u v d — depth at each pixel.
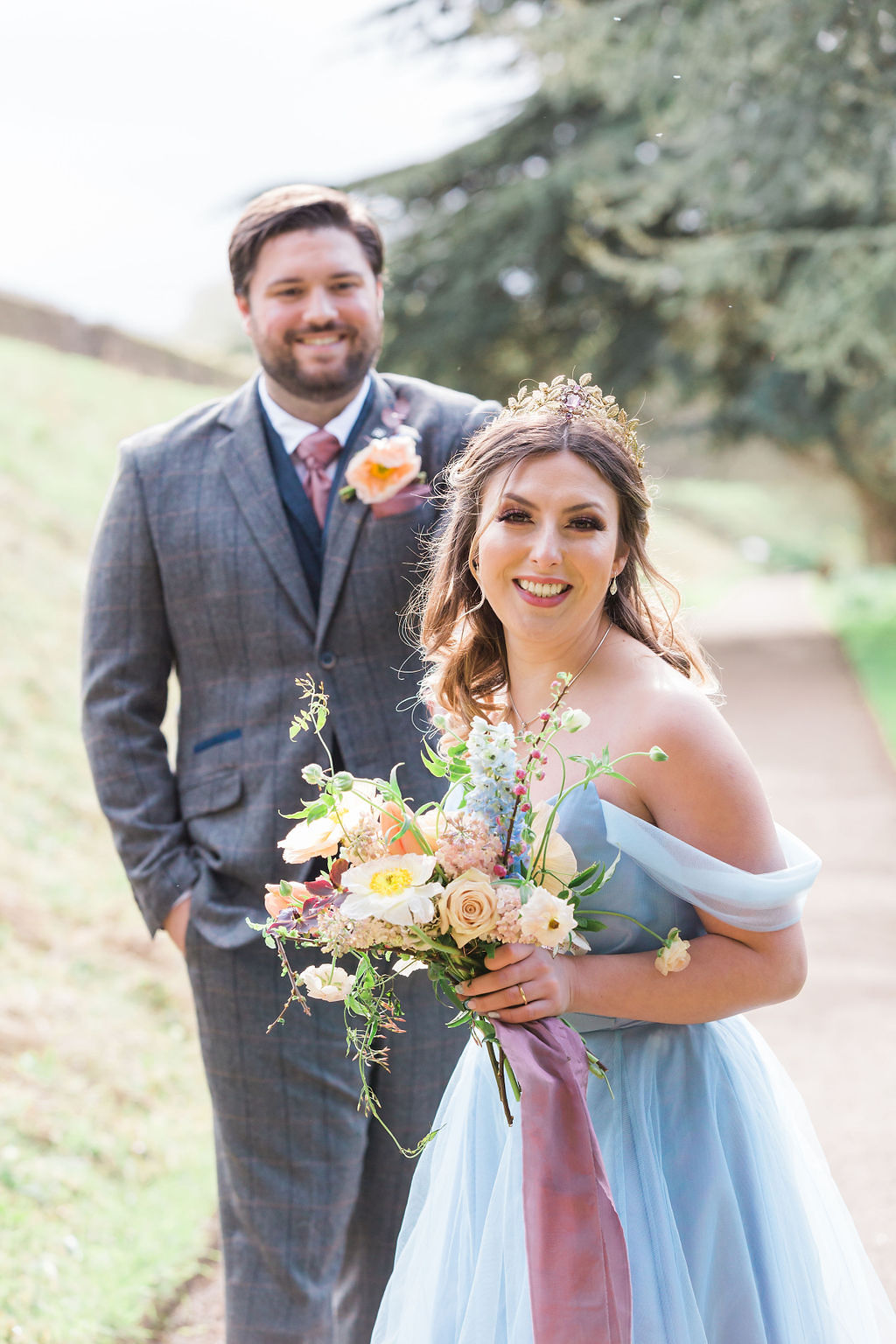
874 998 4.95
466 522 2.04
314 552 2.68
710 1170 1.83
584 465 1.84
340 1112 2.56
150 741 2.72
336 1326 2.79
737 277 13.13
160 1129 3.82
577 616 1.85
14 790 5.75
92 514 9.65
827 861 6.97
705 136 12.58
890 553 24.53
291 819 2.58
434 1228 2.04
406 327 16.20
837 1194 2.09
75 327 14.05
